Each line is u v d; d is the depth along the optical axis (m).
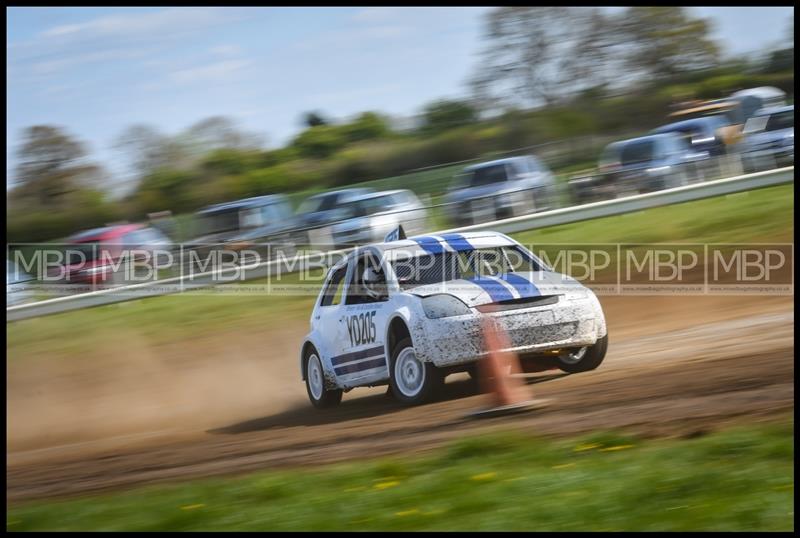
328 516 15.32
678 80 106.50
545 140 97.62
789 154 64.88
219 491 17.77
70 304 60.09
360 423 25.64
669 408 20.70
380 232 62.28
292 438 24.98
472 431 21.48
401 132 113.56
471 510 14.76
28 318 59.50
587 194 66.31
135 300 60.75
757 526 12.89
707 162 66.31
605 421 20.31
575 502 14.57
